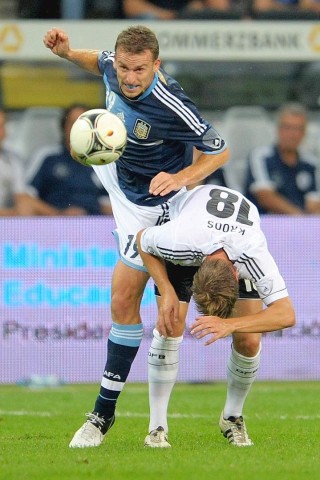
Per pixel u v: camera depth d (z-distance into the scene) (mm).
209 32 44469
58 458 21203
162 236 20797
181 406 33469
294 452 22250
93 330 40344
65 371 40281
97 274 40312
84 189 44500
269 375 40719
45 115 45938
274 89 46125
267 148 45969
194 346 40406
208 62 45219
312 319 40906
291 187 45812
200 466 19906
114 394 23172
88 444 23078
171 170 23422
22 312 40156
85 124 21531
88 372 40312
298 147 45875
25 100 45906
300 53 44875
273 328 19984
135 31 21531
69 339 40281
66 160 44438
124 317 23062
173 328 21219
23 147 45562
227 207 21016
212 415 31016
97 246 40375
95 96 46250
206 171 22219
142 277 23016
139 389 38938
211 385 40156
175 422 29109
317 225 41031
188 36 44406
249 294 22578
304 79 46094
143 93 21969
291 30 44781
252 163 45875
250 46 44750
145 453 21938
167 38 44344
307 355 40875
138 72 21547
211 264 20031
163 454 21766
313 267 41000
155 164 23156
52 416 30719
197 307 20125
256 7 46875
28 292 40188
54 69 45812
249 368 23375
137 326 23188
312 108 46469
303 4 47344
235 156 46188
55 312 40219
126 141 22094
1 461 20922
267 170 45719
